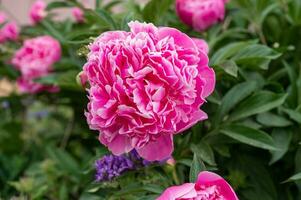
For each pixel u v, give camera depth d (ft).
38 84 4.33
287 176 3.54
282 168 3.57
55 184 3.97
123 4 3.98
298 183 3.18
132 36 2.75
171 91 2.68
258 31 3.92
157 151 2.78
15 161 4.43
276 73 3.63
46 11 4.44
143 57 2.67
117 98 2.67
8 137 4.73
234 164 3.49
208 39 3.72
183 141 3.22
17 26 4.63
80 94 4.12
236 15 3.98
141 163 3.01
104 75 2.68
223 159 3.50
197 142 3.25
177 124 2.73
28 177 4.16
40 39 4.17
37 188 3.91
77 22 4.48
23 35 4.62
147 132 2.68
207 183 2.62
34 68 4.14
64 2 4.00
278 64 3.73
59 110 5.29
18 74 4.64
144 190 2.91
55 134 4.86
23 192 3.88
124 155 3.01
